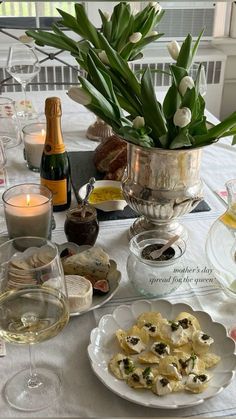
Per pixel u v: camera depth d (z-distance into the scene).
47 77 2.15
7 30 2.12
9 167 1.23
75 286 0.76
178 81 0.83
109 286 0.81
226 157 1.29
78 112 1.56
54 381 0.65
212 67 2.23
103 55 0.95
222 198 1.10
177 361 0.65
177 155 0.84
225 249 0.88
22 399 0.63
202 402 0.61
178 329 0.69
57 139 1.00
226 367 0.66
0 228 0.99
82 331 0.74
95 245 0.93
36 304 0.64
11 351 0.71
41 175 1.03
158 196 0.88
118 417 0.61
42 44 1.17
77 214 0.91
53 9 2.11
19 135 1.36
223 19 2.24
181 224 1.00
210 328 0.72
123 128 0.82
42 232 0.92
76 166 1.20
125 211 1.04
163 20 2.18
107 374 0.65
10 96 1.69
